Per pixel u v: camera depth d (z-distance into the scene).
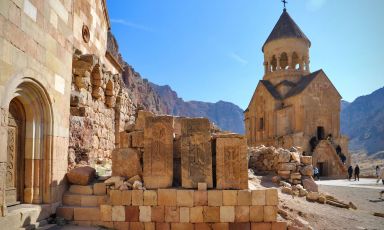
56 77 8.95
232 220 8.25
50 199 8.27
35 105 8.23
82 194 8.98
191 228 8.22
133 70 90.31
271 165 15.73
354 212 12.29
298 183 14.47
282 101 45.31
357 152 109.88
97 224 8.32
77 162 10.52
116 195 8.37
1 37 6.36
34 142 8.29
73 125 10.36
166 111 101.31
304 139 40.56
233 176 8.54
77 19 12.23
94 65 11.43
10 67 6.68
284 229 8.25
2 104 6.40
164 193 8.33
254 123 50.03
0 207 6.36
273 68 51.28
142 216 8.28
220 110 190.62
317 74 43.19
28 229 7.09
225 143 8.66
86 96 11.47
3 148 6.44
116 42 44.59
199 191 8.32
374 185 25.67
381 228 9.95
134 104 20.03
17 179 7.96
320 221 10.02
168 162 8.65
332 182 29.62
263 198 8.33
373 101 154.38
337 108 43.53
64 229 7.72
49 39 8.53
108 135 14.26
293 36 47.50
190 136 8.71
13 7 6.79
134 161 8.94
